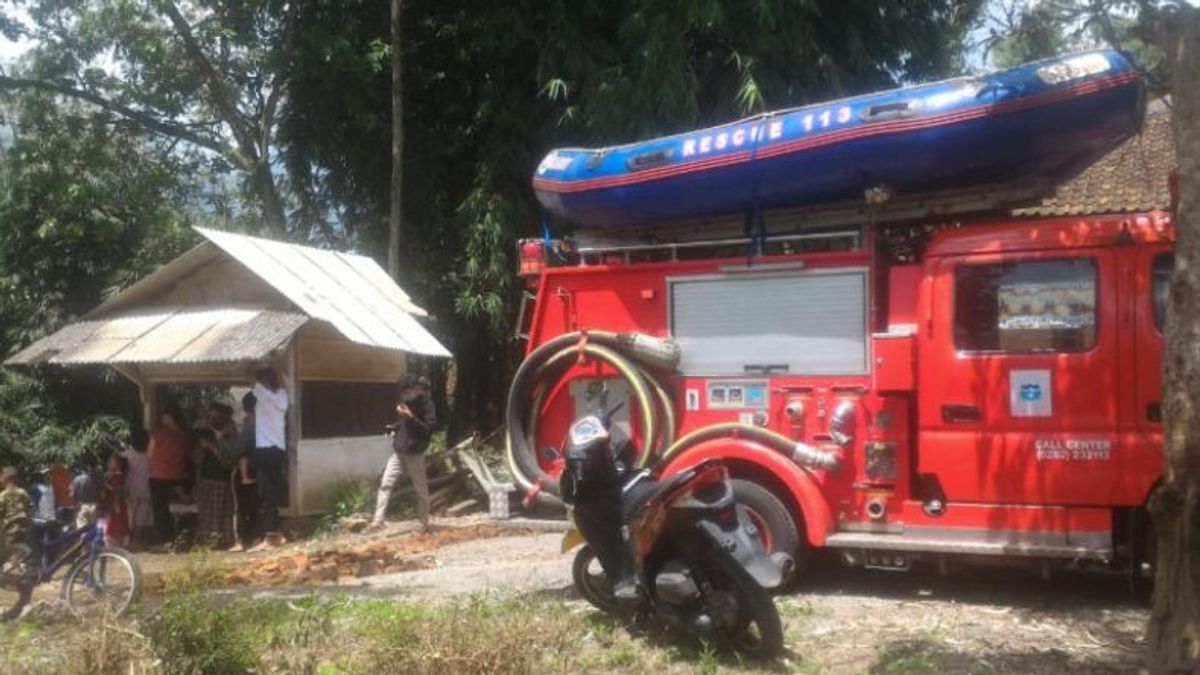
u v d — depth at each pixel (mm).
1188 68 4781
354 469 13188
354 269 14195
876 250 7539
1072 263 6887
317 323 12867
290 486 12375
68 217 16312
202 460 12375
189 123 18156
